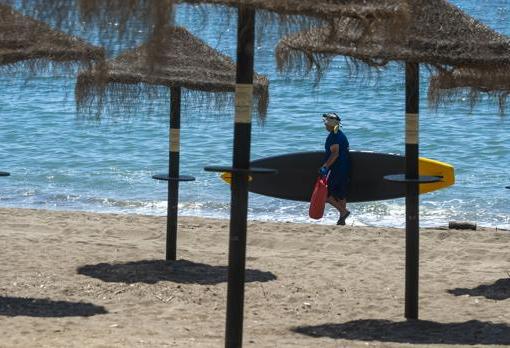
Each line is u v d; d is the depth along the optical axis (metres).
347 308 30.11
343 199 48.59
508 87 28.70
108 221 46.78
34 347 23.47
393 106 96.50
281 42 23.77
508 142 77.69
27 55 25.31
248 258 38.00
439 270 36.16
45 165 70.88
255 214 53.75
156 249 39.22
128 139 80.62
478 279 34.34
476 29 25.73
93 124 84.81
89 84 28.33
